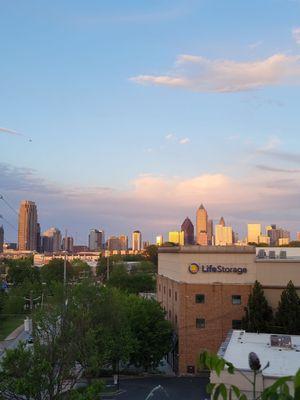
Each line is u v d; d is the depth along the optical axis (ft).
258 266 197.88
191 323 197.77
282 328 176.14
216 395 20.98
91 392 79.10
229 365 21.20
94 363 107.86
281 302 181.47
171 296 225.97
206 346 196.03
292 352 121.90
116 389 164.66
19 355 80.94
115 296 185.37
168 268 242.99
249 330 179.63
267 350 124.26
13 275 487.20
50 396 82.28
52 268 532.73
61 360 92.58
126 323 186.39
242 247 199.41
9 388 78.38
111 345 172.55
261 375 97.71
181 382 179.32
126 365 203.21
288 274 195.11
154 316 199.21
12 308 334.65
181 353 195.83
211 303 197.98
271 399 16.69
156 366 200.44
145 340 195.11
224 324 196.65
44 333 118.01
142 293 413.39
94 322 169.27
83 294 170.81
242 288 197.57
